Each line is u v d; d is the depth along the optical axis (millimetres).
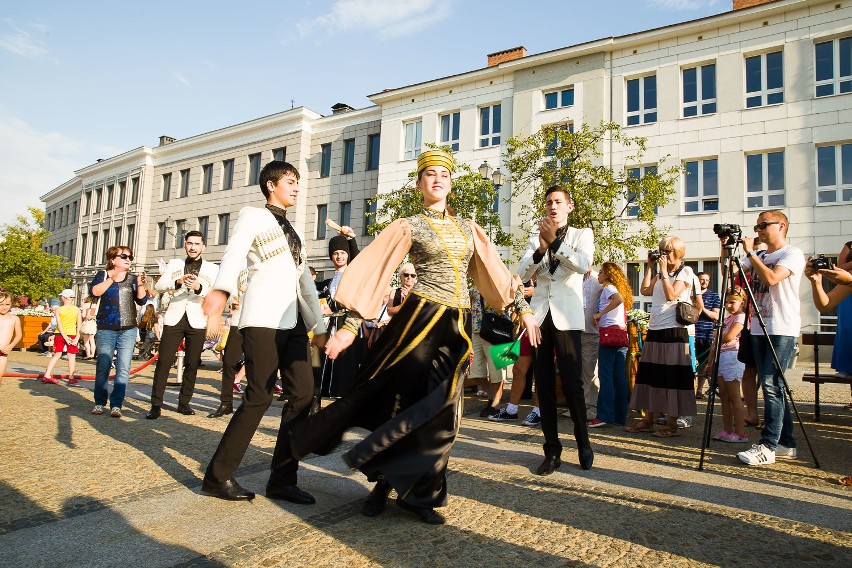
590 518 2943
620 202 18562
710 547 2568
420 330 2807
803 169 16469
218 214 30484
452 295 2885
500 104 22281
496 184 16203
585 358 6281
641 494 3375
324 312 5875
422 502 2768
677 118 18453
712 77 18250
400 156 24391
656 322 5410
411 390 2789
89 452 4109
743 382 6145
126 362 5773
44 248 46219
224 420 5750
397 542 2570
